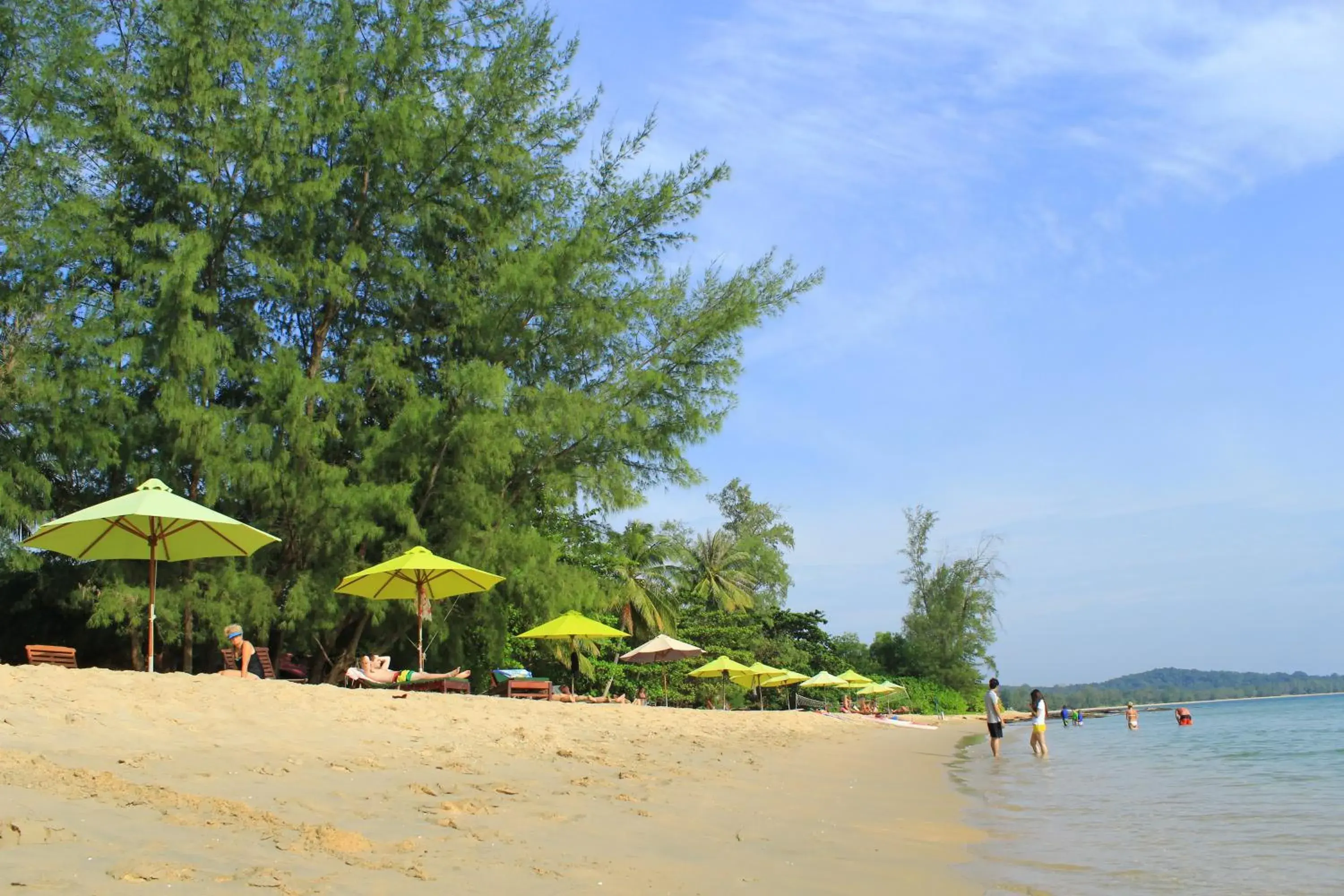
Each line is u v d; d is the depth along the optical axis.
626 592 32.03
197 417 18.55
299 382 19.70
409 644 23.53
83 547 13.77
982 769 16.50
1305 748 21.84
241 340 21.25
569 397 21.53
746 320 23.17
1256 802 10.95
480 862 5.24
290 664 21.50
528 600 21.81
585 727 13.98
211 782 6.65
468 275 23.12
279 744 8.60
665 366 23.64
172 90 19.81
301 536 20.23
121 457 19.44
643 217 23.95
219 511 20.09
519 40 22.48
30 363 17.80
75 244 18.47
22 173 17.95
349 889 4.38
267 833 5.21
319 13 22.36
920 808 9.93
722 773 11.15
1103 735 33.38
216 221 19.98
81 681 10.05
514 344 22.75
